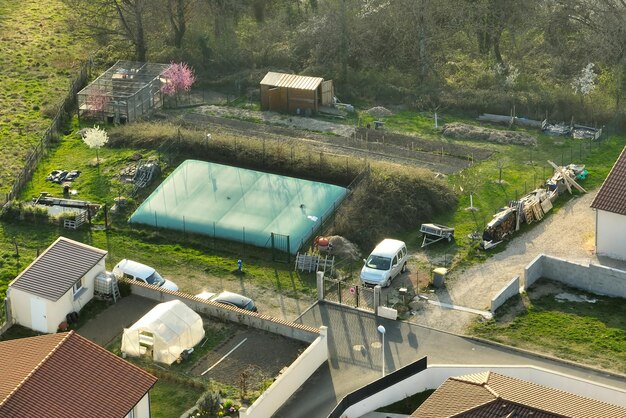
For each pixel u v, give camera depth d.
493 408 46.25
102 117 88.81
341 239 67.56
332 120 89.25
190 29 105.69
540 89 94.50
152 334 55.28
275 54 101.38
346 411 50.88
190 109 91.56
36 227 71.62
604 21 101.31
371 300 62.31
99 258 61.12
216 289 64.31
